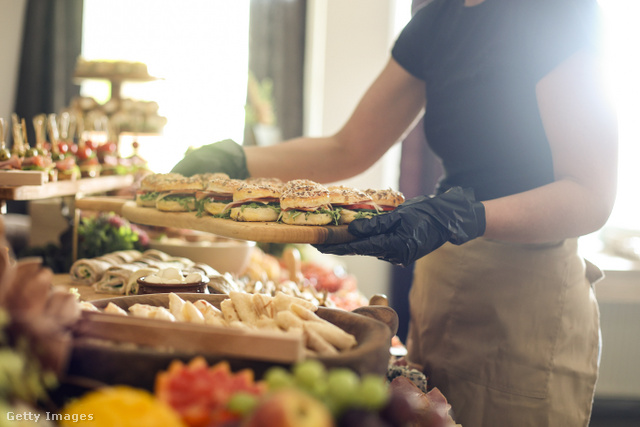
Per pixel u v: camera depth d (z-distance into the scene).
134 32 4.43
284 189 1.42
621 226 3.94
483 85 1.40
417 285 1.65
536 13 1.32
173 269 1.28
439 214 1.13
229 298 1.03
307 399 0.50
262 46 4.46
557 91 1.25
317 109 4.54
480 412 1.43
